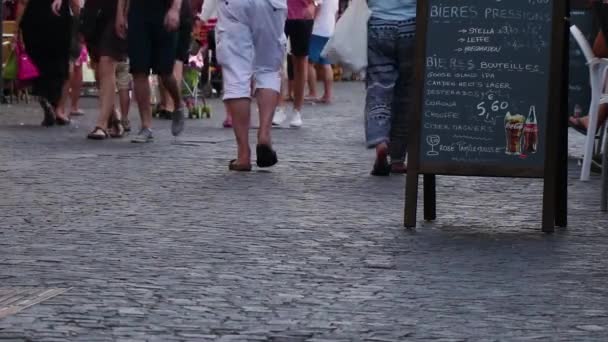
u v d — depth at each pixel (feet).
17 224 29.01
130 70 48.83
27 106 71.20
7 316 19.89
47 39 57.21
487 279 23.66
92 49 52.60
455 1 29.43
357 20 39.52
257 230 28.60
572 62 46.60
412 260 25.48
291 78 75.56
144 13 48.16
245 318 20.10
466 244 27.58
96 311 20.36
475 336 19.20
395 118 40.19
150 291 21.97
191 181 37.19
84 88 85.81
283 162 42.78
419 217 31.35
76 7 57.57
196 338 18.75
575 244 27.84
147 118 49.44
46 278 22.95
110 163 41.39
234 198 33.73
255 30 40.14
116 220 29.73
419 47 29.68
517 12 29.14
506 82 29.27
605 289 22.94
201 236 27.68
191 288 22.27
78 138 51.06
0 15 71.92
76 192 34.35
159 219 29.99
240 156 40.04
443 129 29.58
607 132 32.78
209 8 55.47
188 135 53.06
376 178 38.99
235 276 23.43
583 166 39.70
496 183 38.09
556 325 20.01
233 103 39.83
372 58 39.60
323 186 36.76
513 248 27.20
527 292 22.53
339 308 20.95
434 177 30.81
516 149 29.32
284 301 21.40
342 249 26.53
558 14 29.04
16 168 39.60
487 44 29.30
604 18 37.22
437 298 21.89
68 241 26.86
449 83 29.50
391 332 19.36
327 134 54.60
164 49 48.98
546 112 29.19
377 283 23.09
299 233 28.35
